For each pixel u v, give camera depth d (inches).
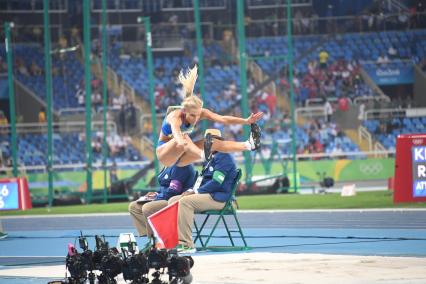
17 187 2117.4
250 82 3499.0
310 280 690.2
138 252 717.3
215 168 964.6
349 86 3449.8
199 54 2340.1
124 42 3560.5
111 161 3206.2
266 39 3599.9
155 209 967.0
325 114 3292.3
